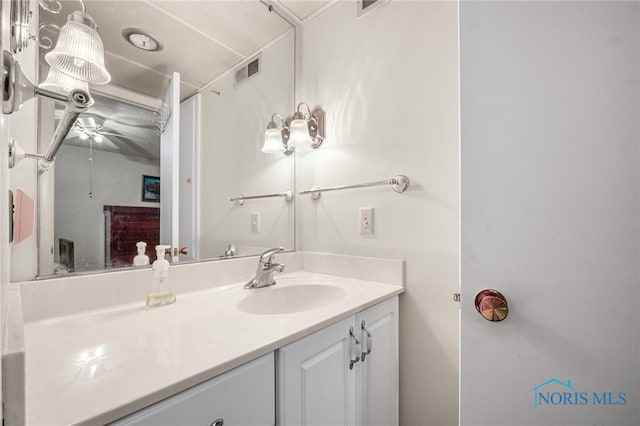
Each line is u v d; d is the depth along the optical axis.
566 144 0.57
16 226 0.73
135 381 0.49
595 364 0.55
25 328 0.73
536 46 0.60
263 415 0.63
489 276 0.64
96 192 0.91
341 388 0.87
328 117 1.50
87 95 0.49
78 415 0.40
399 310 1.22
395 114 1.26
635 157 0.52
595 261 0.55
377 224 1.30
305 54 1.61
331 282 1.28
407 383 1.21
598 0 0.55
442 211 1.13
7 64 0.33
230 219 1.32
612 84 0.54
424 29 1.19
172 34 1.12
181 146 1.14
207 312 0.86
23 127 0.78
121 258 0.96
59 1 0.84
